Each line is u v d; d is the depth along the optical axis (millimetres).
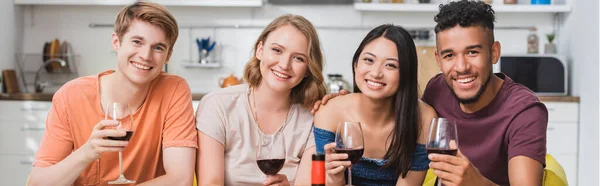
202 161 2365
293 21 2332
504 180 2500
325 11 5797
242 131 2430
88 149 2072
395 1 5578
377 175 2379
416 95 2254
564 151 5223
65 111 2318
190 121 2383
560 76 5301
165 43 2273
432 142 1966
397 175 2361
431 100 2584
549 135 5227
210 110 2408
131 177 2371
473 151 2451
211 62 5828
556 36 5750
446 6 2293
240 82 5691
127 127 2062
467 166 1962
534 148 2230
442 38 2301
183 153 2318
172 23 2281
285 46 2301
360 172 2383
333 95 2469
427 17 5805
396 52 2166
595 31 4902
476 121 2418
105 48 5840
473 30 2240
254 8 5816
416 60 2213
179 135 2342
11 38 5633
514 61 5312
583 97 5137
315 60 2363
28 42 5848
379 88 2191
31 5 5816
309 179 2389
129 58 2248
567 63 5520
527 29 5773
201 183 2346
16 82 5539
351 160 1988
